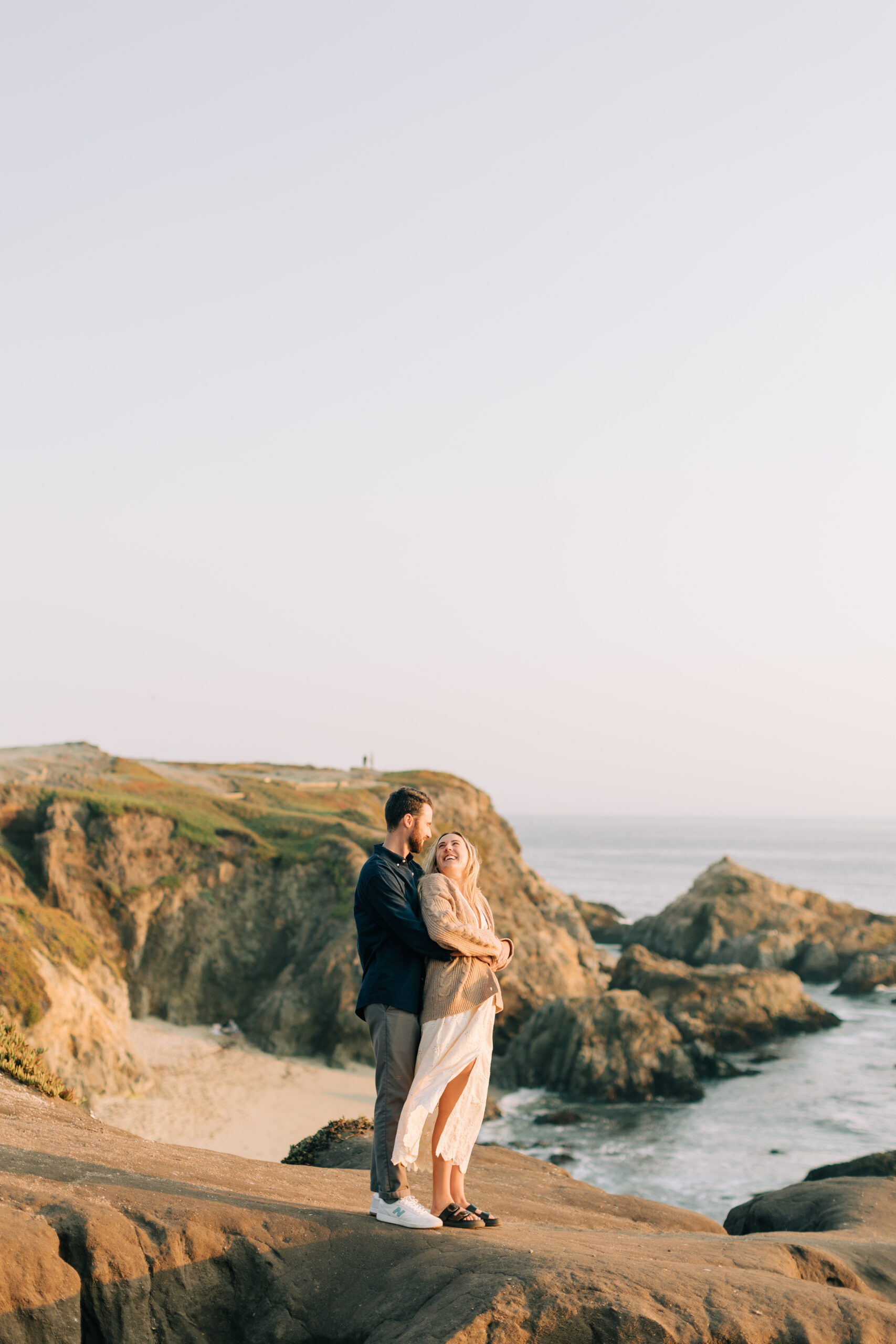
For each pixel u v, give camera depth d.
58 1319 4.40
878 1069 39.72
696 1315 4.46
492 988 5.54
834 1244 6.81
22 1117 7.55
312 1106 34.84
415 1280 4.80
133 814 47.12
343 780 74.19
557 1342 4.31
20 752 62.78
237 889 46.91
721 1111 34.41
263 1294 4.83
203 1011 44.16
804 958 62.06
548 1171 11.55
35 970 33.31
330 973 41.81
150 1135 30.66
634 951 50.56
